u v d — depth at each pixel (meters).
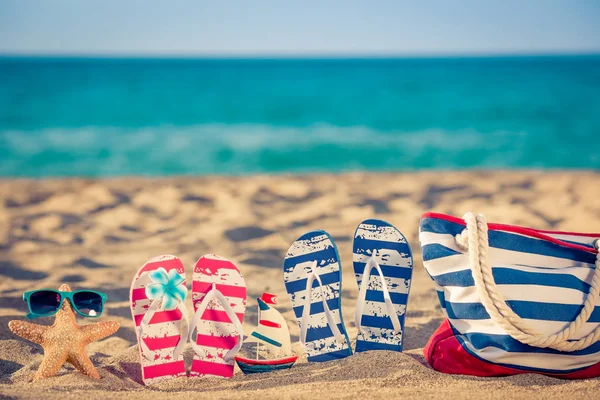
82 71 27.05
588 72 24.06
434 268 1.55
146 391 1.45
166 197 3.71
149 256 2.48
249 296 2.04
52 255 2.49
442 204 3.39
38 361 1.57
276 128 8.54
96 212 3.33
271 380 1.49
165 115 10.12
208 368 1.54
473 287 1.51
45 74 23.06
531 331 1.46
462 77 21.11
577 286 1.49
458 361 1.52
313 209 3.30
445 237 1.56
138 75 23.53
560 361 1.48
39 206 3.45
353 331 1.76
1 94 13.32
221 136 7.62
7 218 3.11
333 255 1.65
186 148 6.59
